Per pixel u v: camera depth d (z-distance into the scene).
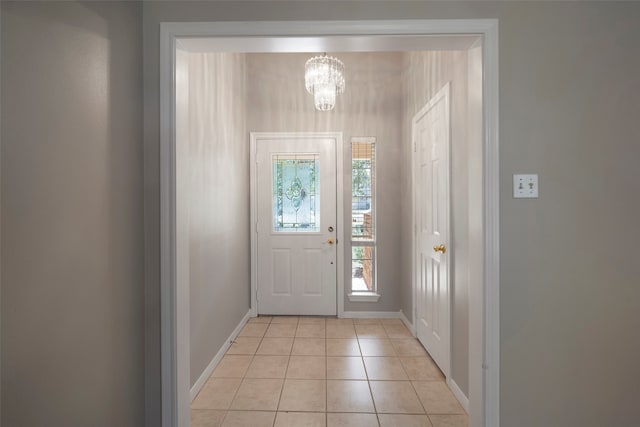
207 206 2.61
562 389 1.68
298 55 3.84
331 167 3.85
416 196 3.24
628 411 1.68
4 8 0.94
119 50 1.49
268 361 2.84
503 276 1.67
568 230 1.67
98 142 1.35
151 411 1.71
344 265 3.88
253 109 3.83
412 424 2.03
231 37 1.68
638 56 1.66
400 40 1.70
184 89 1.78
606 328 1.68
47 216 1.10
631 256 1.67
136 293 1.62
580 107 1.66
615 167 1.67
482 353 1.69
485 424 1.68
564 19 1.66
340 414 2.13
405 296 3.68
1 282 0.95
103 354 1.38
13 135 0.97
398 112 3.83
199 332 2.44
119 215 1.48
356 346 3.12
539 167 1.66
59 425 1.16
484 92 1.66
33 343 1.05
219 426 2.02
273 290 3.91
